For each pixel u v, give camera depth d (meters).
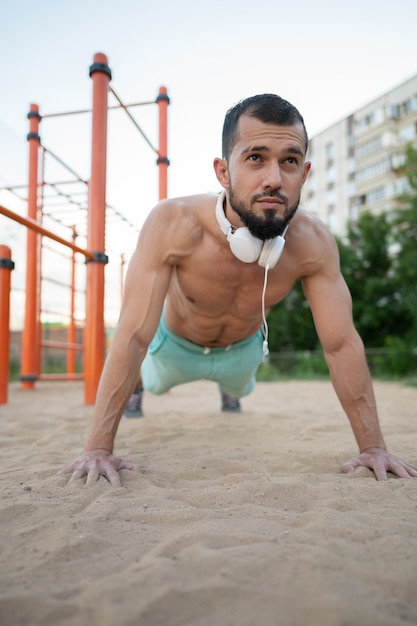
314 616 0.97
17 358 12.63
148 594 1.05
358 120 33.44
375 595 1.06
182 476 2.19
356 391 2.36
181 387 9.34
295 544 1.31
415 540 1.36
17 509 1.64
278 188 1.91
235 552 1.25
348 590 1.07
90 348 5.51
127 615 0.97
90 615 0.99
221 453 2.79
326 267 2.41
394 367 12.02
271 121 1.89
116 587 1.08
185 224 2.32
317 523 1.48
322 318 2.40
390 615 0.98
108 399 2.25
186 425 4.08
